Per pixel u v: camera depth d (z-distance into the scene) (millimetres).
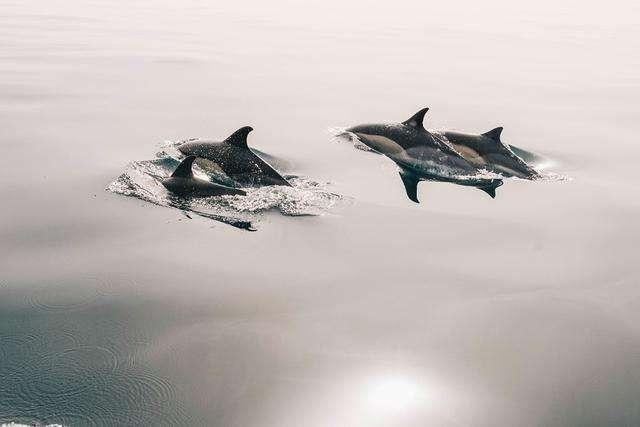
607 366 7160
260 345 7039
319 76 28953
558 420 6215
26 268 8461
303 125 18703
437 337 7520
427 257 9812
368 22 63500
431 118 21344
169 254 9156
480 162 15742
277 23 56469
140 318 7402
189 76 26719
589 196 13609
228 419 5836
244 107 20922
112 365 6461
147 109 19516
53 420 5637
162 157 13883
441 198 12922
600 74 33938
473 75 31906
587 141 18781
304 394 6281
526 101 25250
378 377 6664
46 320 7203
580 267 9805
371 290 8578
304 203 11742
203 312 7641
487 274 9375
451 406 6312
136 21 50312
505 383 6738
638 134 19906
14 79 23250
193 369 6508
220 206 11195
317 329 7473
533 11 95750
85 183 11883
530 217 12047
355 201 12203
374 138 16500
